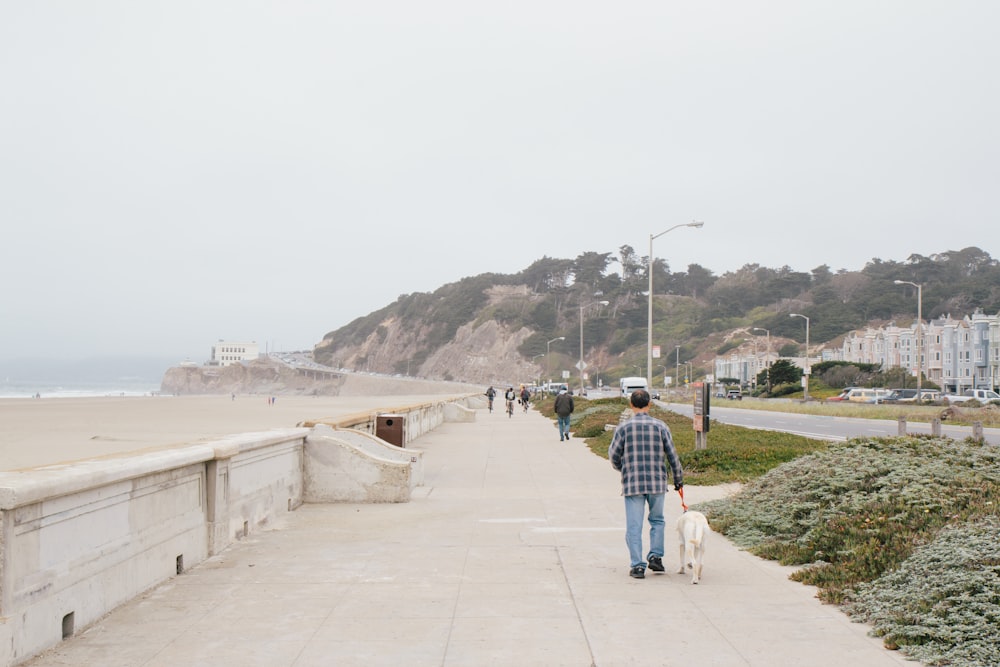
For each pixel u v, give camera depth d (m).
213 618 6.14
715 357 160.38
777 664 5.17
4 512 4.82
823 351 134.00
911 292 172.50
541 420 40.12
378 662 5.20
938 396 65.75
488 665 5.14
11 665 4.87
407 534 9.62
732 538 9.42
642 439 7.73
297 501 11.70
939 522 7.76
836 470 9.85
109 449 28.25
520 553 8.58
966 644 5.26
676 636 5.75
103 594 6.10
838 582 7.03
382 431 17.31
